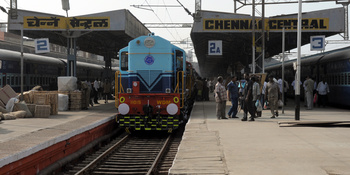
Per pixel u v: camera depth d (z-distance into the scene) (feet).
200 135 32.99
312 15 70.64
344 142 28.32
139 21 85.30
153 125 42.57
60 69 102.42
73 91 57.98
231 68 151.53
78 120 42.37
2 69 68.74
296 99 43.21
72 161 32.48
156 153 35.55
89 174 27.63
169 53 42.60
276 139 30.12
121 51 44.39
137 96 42.11
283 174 18.94
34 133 31.40
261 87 57.93
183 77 43.52
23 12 67.97
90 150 37.83
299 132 33.96
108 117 46.06
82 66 109.29
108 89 76.89
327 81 70.13
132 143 41.27
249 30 72.08
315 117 47.16
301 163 21.35
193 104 76.38
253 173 19.29
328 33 80.48
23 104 45.60
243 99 44.42
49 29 67.67
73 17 67.67
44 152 26.81
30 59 81.15
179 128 53.31
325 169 19.76
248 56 93.66
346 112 54.95
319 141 28.84
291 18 70.95
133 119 42.63
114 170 28.81
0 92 49.52
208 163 21.94
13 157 22.25
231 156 23.84
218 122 43.19
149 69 42.73
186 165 21.52
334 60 64.95
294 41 82.28
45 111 45.55
